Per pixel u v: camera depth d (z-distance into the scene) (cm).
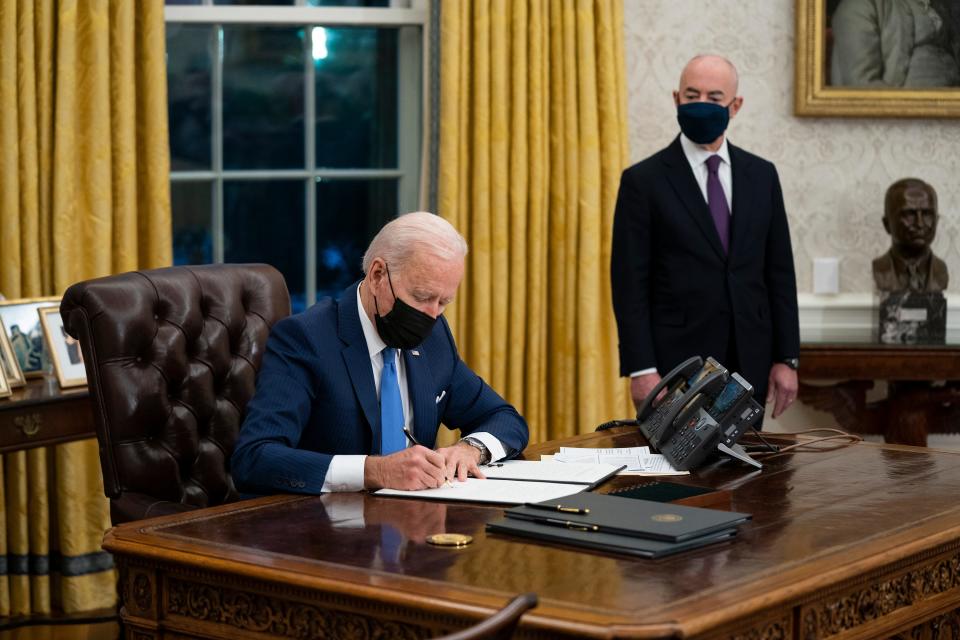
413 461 240
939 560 213
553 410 470
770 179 392
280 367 259
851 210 498
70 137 412
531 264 461
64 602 424
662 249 387
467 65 455
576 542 194
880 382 496
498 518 215
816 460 281
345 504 230
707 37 490
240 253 482
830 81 490
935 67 493
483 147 455
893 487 248
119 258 423
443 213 455
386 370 267
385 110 492
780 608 175
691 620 157
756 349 385
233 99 477
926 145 500
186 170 473
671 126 489
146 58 426
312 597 181
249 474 246
